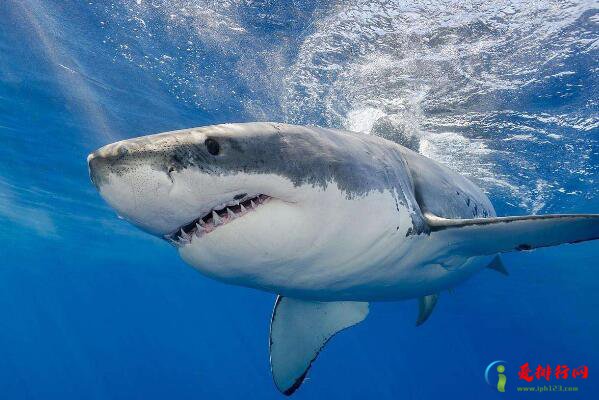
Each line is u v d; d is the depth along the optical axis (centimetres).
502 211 1552
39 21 795
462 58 735
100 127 1177
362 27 699
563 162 1105
